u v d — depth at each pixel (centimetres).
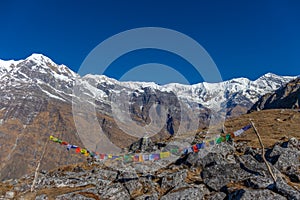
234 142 3700
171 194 2250
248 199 1983
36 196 2500
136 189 2470
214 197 2195
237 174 2386
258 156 2802
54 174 3206
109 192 2427
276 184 2084
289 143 3002
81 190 2506
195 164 2784
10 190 2845
